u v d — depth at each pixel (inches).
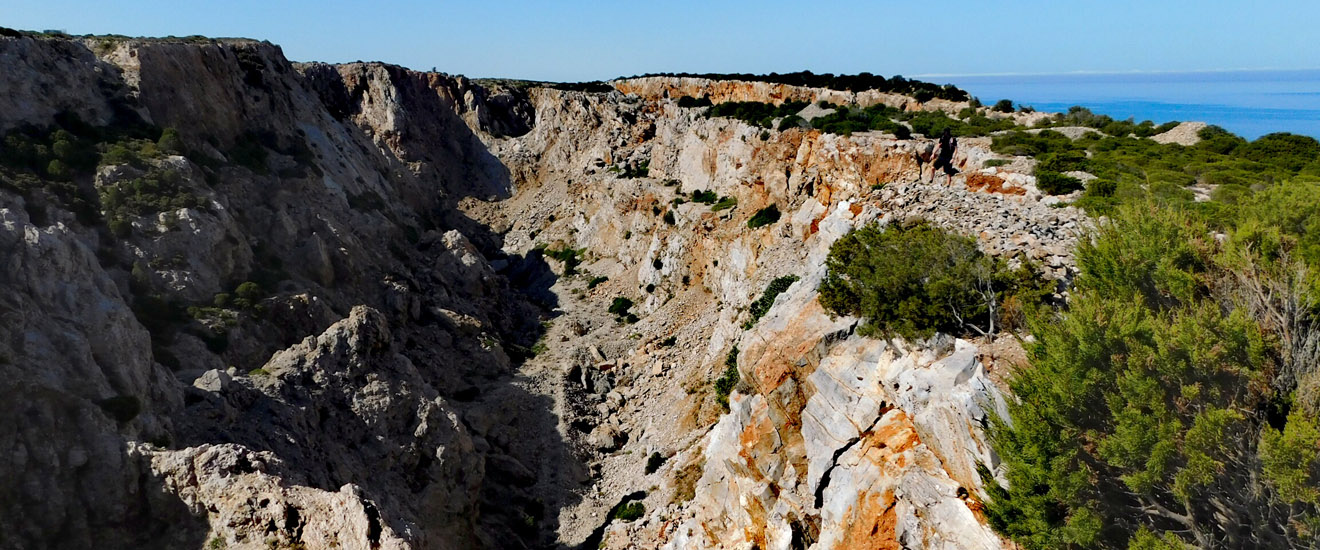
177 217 2315.5
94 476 1294.3
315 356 1876.2
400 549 1176.8
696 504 1721.2
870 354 1336.1
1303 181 1481.3
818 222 2546.8
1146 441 871.1
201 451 1344.7
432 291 3211.1
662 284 3339.1
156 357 1929.1
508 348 3043.8
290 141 3452.3
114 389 1453.0
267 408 1663.4
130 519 1307.8
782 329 1528.1
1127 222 1211.2
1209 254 1101.7
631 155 4463.6
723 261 3004.4
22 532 1221.1
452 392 2568.9
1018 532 995.3
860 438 1317.7
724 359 2330.2
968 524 1077.1
